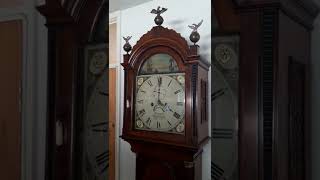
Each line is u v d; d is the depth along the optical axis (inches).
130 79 49.8
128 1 51.1
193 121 42.6
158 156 46.9
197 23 44.0
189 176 43.0
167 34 45.7
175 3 46.8
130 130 49.8
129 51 50.8
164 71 46.4
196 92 42.3
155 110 47.3
